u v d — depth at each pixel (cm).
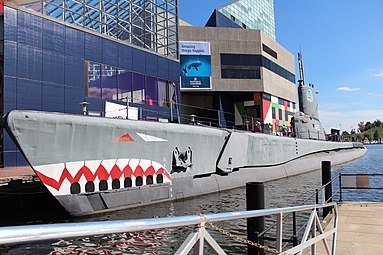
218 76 3919
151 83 2112
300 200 1330
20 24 1505
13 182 1078
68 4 1717
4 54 1452
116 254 679
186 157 1270
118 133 1035
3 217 1012
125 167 1051
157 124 1171
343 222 805
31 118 849
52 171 887
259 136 1777
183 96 4150
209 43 3888
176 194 1227
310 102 2756
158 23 2267
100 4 1881
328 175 1015
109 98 1842
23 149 841
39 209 1117
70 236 150
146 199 1114
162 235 795
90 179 959
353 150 3900
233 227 891
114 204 1014
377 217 841
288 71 5100
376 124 16612
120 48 1925
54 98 1603
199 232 223
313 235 482
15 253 661
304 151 2391
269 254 656
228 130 1531
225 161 1479
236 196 1348
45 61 1581
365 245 631
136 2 2117
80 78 1711
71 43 1686
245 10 6100
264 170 1848
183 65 3775
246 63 4047
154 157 1151
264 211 327
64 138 909
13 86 1470
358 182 1038
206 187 1366
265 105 4278
